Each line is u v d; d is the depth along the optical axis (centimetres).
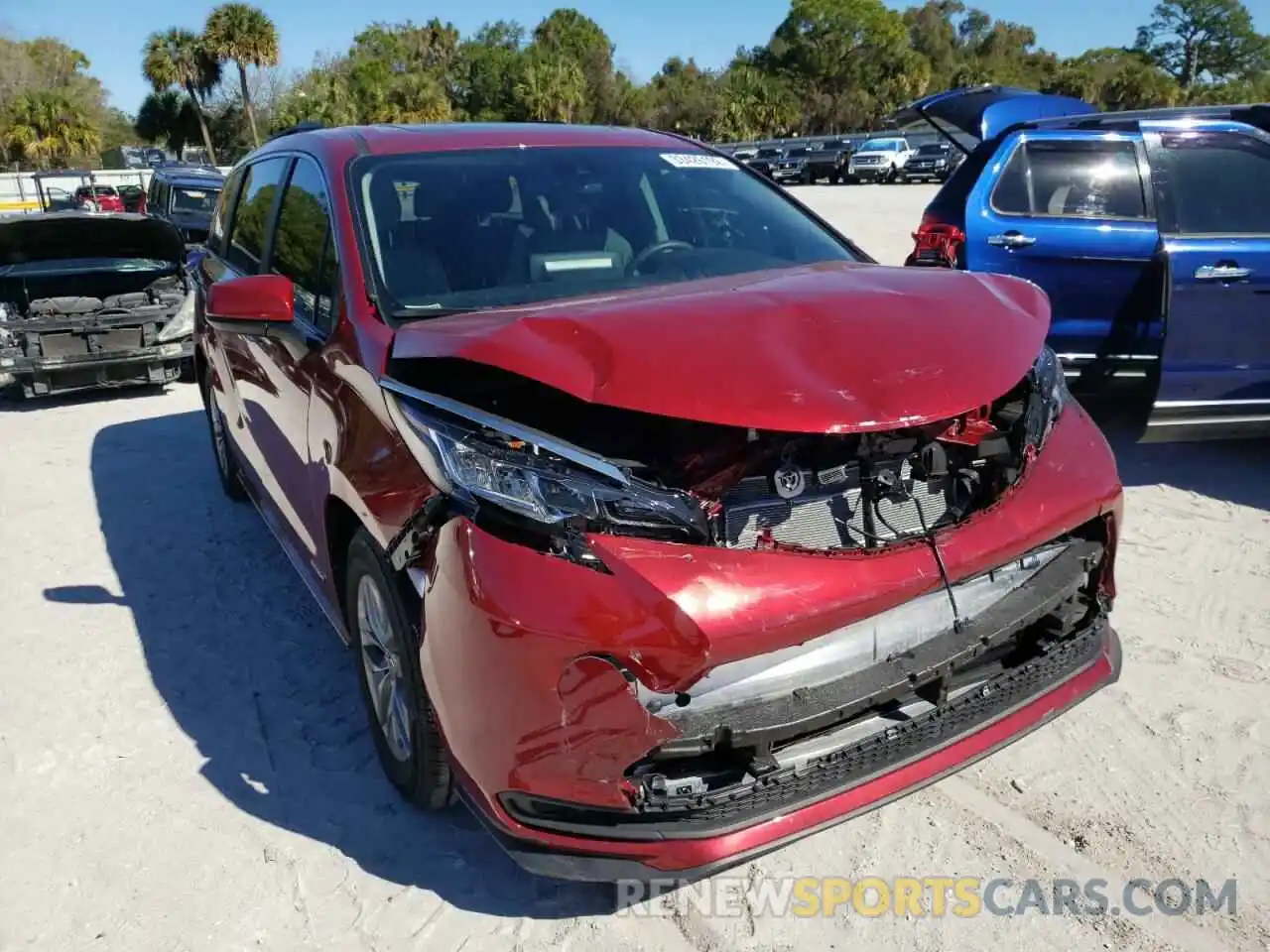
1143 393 543
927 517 257
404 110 5578
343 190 336
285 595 445
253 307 322
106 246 881
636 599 217
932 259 573
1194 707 329
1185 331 477
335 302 315
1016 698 266
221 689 370
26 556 503
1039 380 286
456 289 312
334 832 290
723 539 234
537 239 333
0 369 800
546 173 361
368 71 5553
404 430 257
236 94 6041
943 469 249
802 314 262
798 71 8312
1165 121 540
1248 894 253
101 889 271
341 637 330
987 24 10406
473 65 7369
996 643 254
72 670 387
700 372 236
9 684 379
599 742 222
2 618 434
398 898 264
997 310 280
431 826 291
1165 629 378
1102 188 543
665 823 227
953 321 268
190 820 297
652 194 365
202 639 408
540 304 298
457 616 229
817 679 236
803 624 225
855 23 8088
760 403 231
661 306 267
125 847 287
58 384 827
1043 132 569
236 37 5472
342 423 289
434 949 248
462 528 232
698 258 345
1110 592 296
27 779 320
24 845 290
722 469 237
